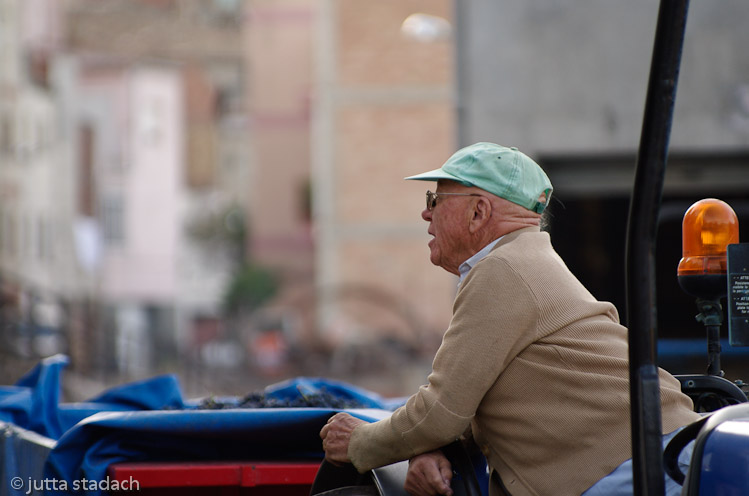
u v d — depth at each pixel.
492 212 7.62
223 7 118.94
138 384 11.70
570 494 6.93
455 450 7.51
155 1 112.88
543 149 22.77
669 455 6.44
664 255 27.30
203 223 120.25
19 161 89.25
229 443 8.55
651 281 6.12
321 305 82.75
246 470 8.08
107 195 106.19
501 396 7.22
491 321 7.11
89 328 45.97
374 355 73.94
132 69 106.38
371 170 84.06
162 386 11.64
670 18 6.02
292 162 113.44
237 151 124.50
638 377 6.09
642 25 22.52
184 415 8.20
